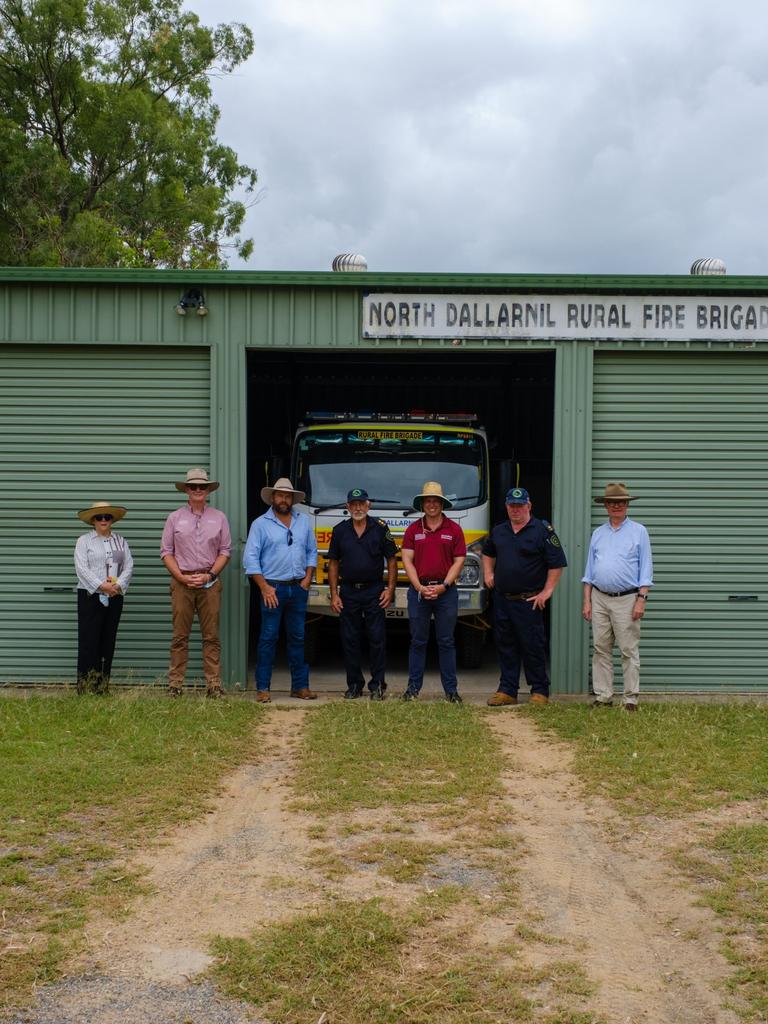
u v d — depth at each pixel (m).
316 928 5.10
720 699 10.77
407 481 11.92
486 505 11.87
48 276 10.79
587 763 7.91
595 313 11.00
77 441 11.09
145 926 5.12
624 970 4.84
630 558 9.76
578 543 11.09
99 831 6.36
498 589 10.34
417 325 10.93
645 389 11.15
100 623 10.12
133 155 34.03
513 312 10.98
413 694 10.30
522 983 4.69
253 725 9.09
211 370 10.95
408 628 11.79
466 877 5.81
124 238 33.19
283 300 10.93
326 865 5.92
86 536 10.12
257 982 4.62
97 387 11.07
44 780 7.14
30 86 33.59
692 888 5.70
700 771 7.67
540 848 6.28
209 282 10.80
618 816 6.82
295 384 14.85
